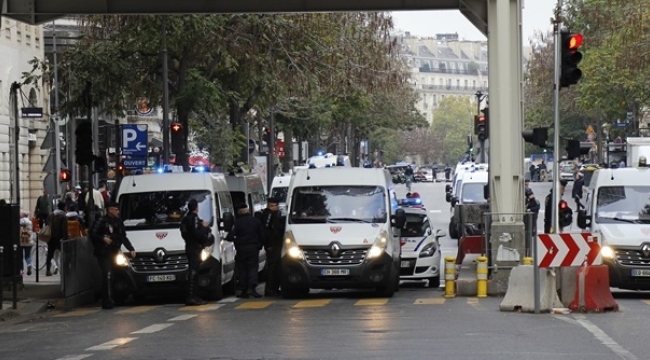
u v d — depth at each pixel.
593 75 121.88
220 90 73.94
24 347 31.66
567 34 48.44
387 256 45.94
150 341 31.88
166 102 70.31
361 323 35.75
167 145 70.88
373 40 80.75
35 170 108.94
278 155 131.50
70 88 71.44
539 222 103.00
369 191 47.78
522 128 50.47
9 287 50.56
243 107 80.75
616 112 126.50
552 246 38.09
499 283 47.12
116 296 47.44
